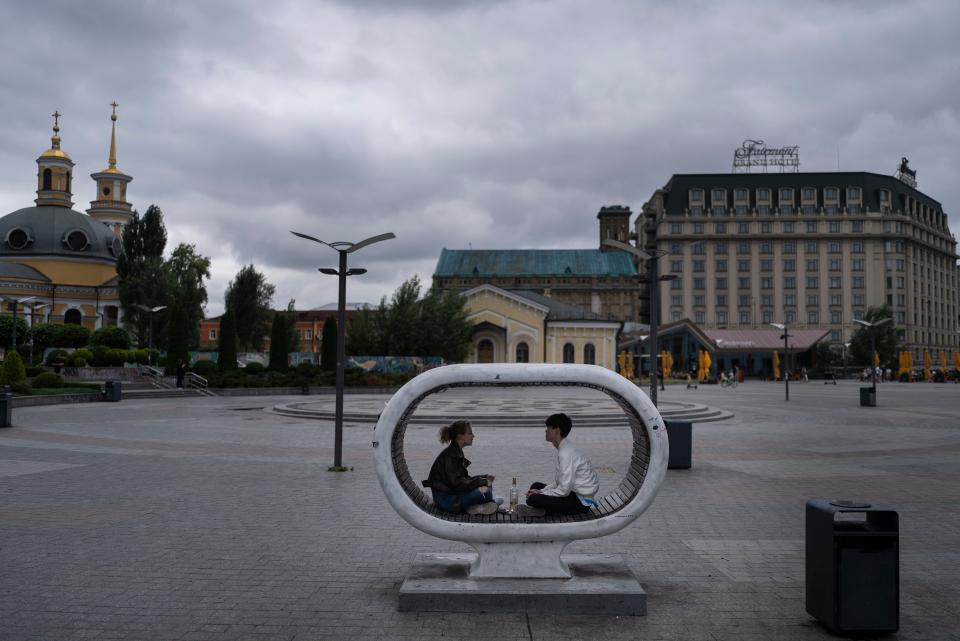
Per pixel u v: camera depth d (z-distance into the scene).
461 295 60.53
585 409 26.09
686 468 13.43
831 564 5.30
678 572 6.94
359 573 6.86
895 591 5.27
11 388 30.14
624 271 116.69
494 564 6.09
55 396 30.66
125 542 7.98
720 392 48.16
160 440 17.86
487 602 5.77
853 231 111.38
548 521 6.11
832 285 111.19
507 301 68.25
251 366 46.28
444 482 6.27
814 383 70.75
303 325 116.62
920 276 118.25
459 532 5.96
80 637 5.27
